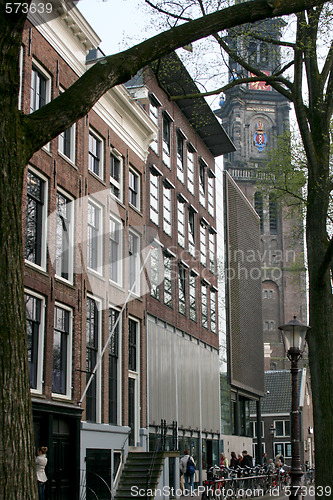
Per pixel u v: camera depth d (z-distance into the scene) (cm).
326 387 1220
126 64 763
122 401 2192
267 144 9781
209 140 3741
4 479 554
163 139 3019
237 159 9662
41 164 1719
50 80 1814
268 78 1405
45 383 1669
